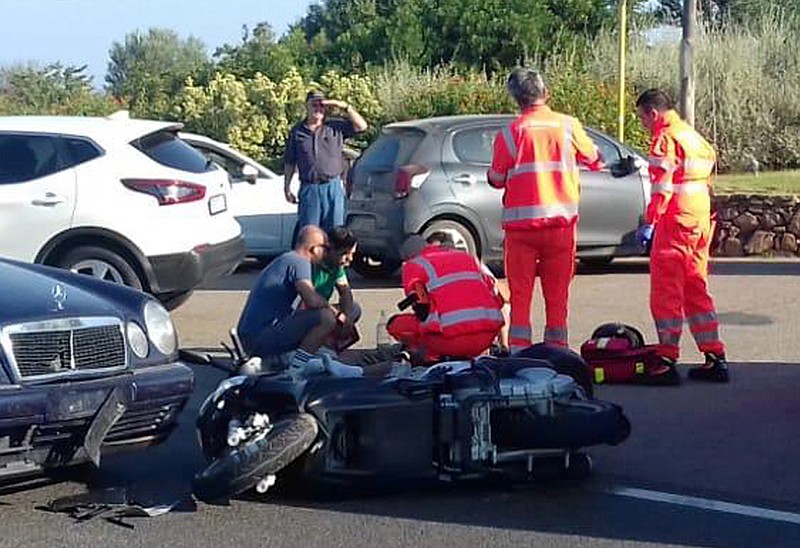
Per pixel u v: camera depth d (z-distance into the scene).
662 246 9.23
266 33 37.41
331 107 12.23
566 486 6.89
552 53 28.14
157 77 32.50
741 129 21.62
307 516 6.39
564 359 7.56
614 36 25.70
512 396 6.73
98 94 35.09
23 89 34.53
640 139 21.17
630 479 7.00
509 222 9.08
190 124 24.55
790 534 6.10
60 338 6.46
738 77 21.95
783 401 8.73
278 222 15.80
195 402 8.91
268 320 8.92
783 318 11.83
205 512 6.46
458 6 30.58
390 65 27.44
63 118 11.72
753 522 6.28
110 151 11.40
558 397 6.80
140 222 11.22
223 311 13.07
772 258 16.47
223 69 30.48
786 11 29.27
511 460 6.74
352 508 6.53
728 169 21.44
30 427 6.21
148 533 6.15
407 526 6.23
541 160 9.01
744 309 12.31
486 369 6.82
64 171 11.30
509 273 9.13
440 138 14.10
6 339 6.27
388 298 13.55
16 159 11.35
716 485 6.88
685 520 6.31
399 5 34.47
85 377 6.50
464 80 24.02
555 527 6.21
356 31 32.22
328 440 6.51
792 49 22.83
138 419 6.68
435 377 6.81
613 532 6.13
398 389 6.67
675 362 9.33
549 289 9.16
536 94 9.14
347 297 9.65
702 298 9.30
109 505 6.53
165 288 11.35
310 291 8.83
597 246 14.42
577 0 30.28
